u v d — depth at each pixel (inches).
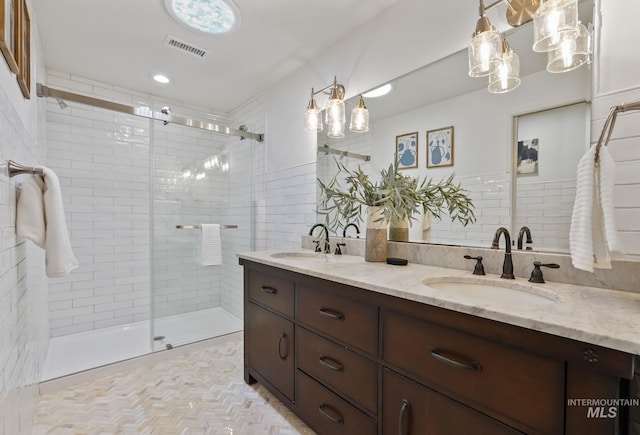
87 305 104.3
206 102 125.6
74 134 101.4
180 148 113.0
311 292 54.7
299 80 96.3
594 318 27.7
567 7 37.8
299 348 57.7
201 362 86.0
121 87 110.1
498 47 45.1
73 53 87.8
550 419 27.1
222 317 118.5
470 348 32.6
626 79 39.1
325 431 51.4
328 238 77.6
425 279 45.6
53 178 48.9
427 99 63.1
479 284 46.8
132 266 112.8
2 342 38.0
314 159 90.3
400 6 67.5
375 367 42.8
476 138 55.4
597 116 41.4
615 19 40.0
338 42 82.7
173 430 57.2
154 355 86.3
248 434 56.2
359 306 45.3
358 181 70.8
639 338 23.1
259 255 75.2
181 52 87.5
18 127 49.0
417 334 37.6
